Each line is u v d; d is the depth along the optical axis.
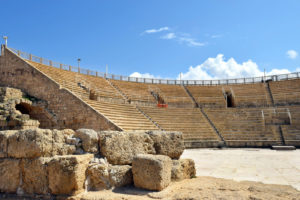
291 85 40.97
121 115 26.61
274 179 10.79
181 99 42.28
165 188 6.85
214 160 17.73
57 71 30.95
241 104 40.19
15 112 20.39
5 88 21.88
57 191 6.48
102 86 35.88
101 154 7.58
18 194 6.93
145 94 40.88
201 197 6.15
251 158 18.83
